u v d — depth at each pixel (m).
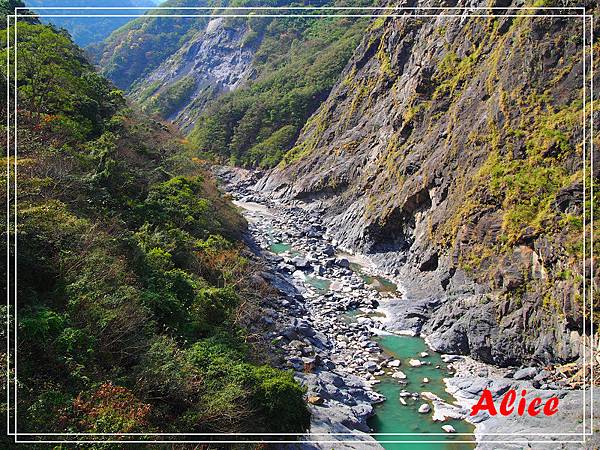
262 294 24.78
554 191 21.95
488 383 18.25
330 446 14.20
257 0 132.25
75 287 13.28
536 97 25.72
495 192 24.86
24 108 24.28
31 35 36.12
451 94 35.38
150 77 136.12
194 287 18.83
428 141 34.75
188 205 27.67
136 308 13.97
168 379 12.43
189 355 14.05
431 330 23.33
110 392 11.15
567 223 19.77
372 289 29.52
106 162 23.50
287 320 22.97
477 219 25.34
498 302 21.33
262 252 35.22
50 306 12.68
